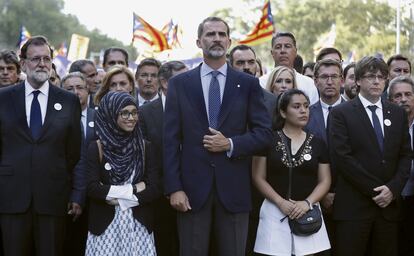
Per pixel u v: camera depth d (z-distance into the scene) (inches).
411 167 275.4
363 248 254.7
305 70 377.1
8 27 2341.3
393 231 254.5
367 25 2021.4
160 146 267.9
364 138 254.7
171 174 237.0
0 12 2375.7
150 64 318.7
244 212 239.1
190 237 237.8
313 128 286.0
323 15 2052.2
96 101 286.5
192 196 236.7
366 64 257.4
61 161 244.4
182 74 244.8
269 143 240.1
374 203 253.0
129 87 286.8
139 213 241.8
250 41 550.0
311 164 253.0
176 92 241.9
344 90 325.7
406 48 1419.8
